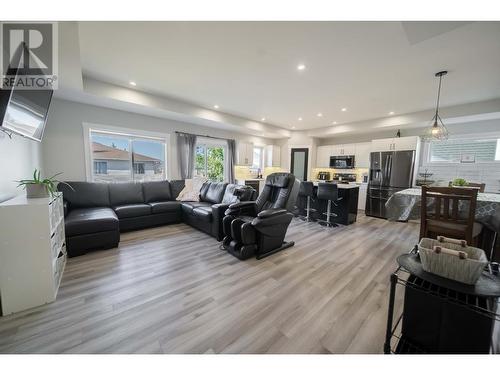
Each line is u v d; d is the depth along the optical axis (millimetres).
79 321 1478
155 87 3498
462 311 1000
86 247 2600
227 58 2496
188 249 2828
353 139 6559
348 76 2916
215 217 3184
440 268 1069
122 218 3426
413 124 4809
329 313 1607
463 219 1839
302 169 7004
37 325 1429
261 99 3992
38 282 1621
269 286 1974
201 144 5695
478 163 4477
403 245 3141
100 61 2615
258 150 7379
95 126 3891
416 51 2268
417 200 2520
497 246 2211
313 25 1874
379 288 1969
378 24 1840
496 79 2904
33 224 1586
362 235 3621
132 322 1477
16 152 2291
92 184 3576
